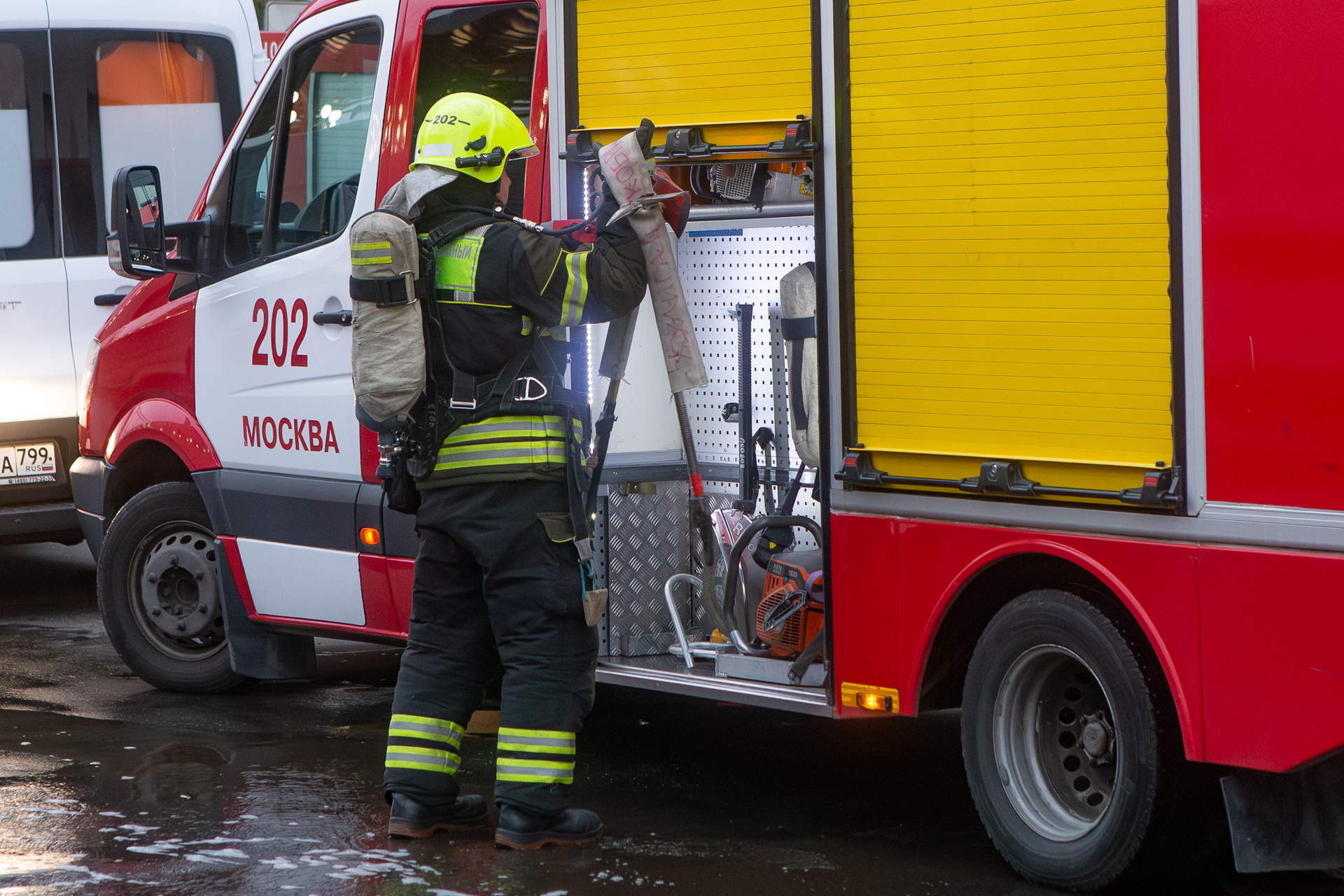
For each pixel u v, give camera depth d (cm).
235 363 857
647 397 768
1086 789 577
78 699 905
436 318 595
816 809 671
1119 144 532
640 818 656
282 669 888
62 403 1188
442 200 609
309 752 769
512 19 740
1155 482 520
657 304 607
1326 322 485
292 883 566
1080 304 544
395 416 591
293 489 827
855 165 599
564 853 604
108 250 839
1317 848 527
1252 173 499
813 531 708
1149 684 532
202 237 873
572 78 684
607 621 745
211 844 615
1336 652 486
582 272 590
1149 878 546
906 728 821
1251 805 519
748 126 631
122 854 603
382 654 1042
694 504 714
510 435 600
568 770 612
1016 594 594
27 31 1186
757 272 773
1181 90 514
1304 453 491
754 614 745
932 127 579
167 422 893
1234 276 505
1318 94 484
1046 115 549
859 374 603
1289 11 489
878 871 583
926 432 586
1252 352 501
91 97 1212
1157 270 525
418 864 589
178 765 744
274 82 846
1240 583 505
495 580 606
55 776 724
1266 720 500
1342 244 480
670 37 652
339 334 800
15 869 584
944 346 580
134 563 918
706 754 769
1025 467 559
